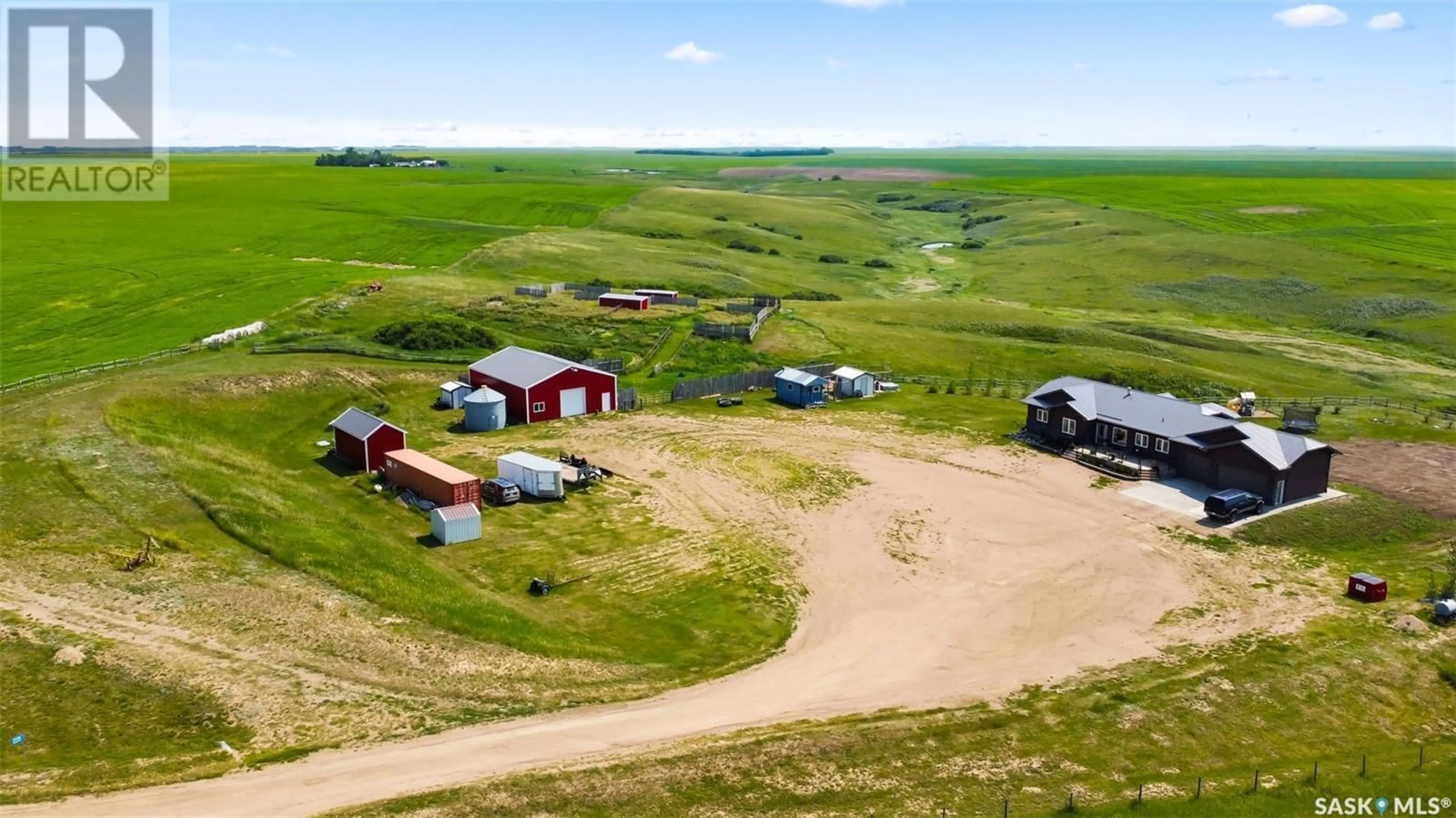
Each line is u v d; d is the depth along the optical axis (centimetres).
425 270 13600
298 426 7338
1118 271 16288
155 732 3303
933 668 4225
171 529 4822
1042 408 7350
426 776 3156
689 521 5816
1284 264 16088
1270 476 6053
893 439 7412
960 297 14738
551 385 7744
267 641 3909
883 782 3300
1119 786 3362
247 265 13238
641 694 3872
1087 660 4325
